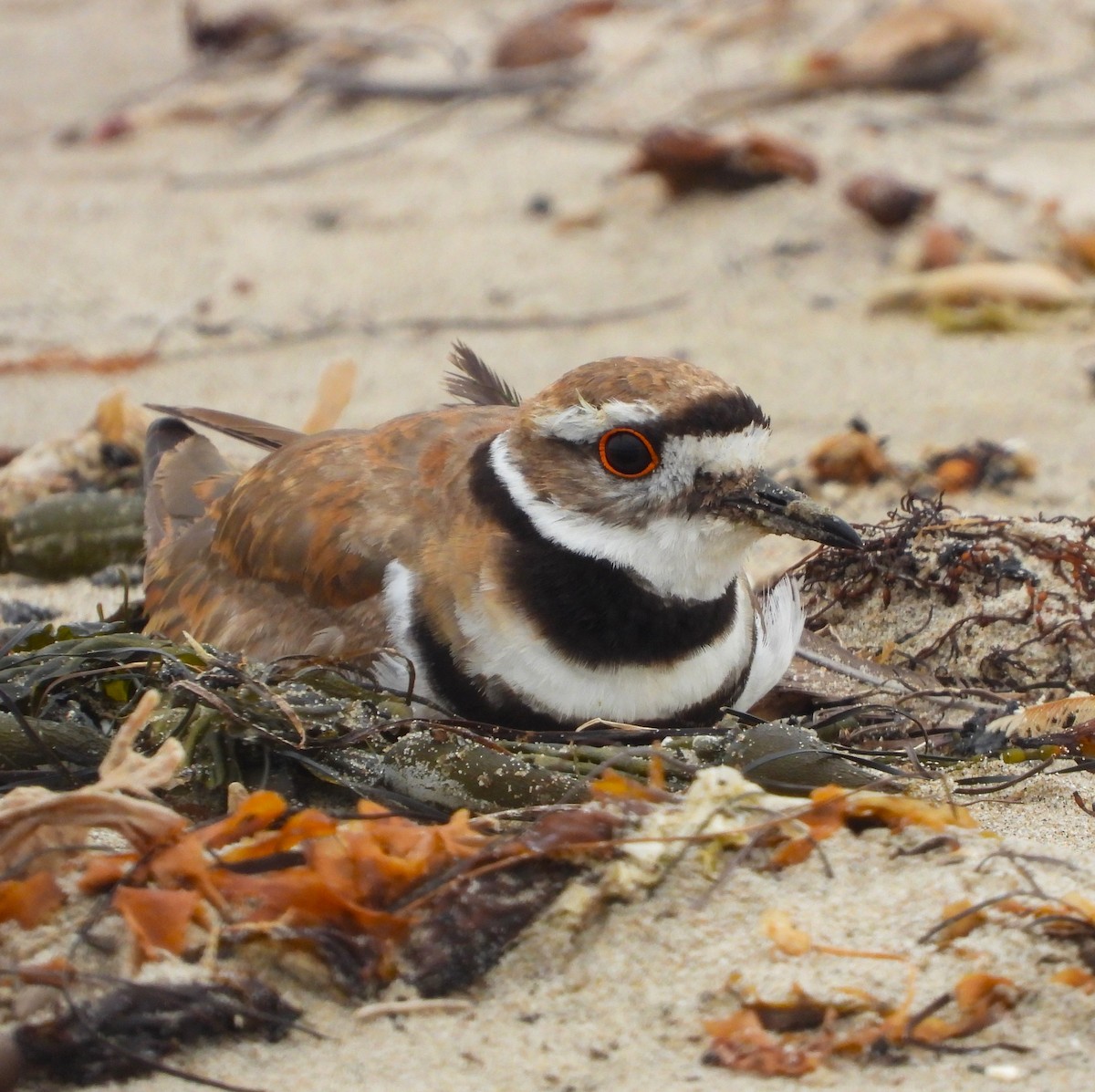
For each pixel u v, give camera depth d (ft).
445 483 37.19
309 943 28.22
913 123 89.76
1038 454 58.34
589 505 35.37
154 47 117.08
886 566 44.14
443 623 35.78
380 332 72.13
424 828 29.91
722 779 30.58
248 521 39.42
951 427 61.11
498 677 35.47
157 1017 26.71
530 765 33.60
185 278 78.59
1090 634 41.96
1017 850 30.30
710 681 36.40
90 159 95.20
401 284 77.15
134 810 28.81
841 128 89.10
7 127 101.50
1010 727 38.22
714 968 28.09
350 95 99.81
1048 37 99.40
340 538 37.27
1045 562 43.52
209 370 68.59
